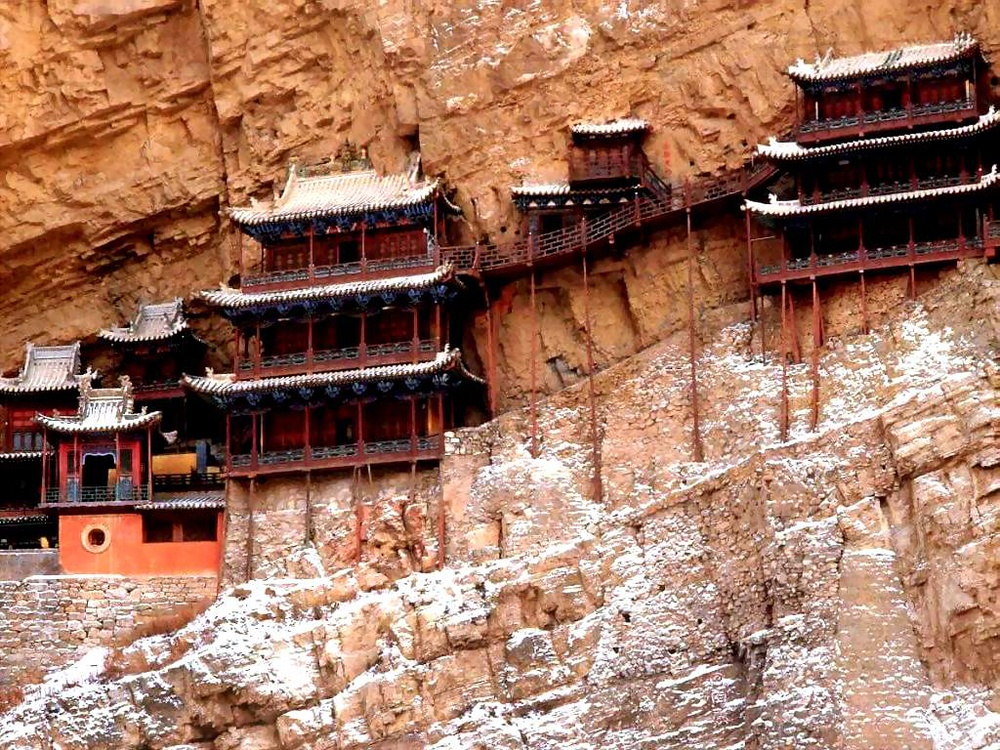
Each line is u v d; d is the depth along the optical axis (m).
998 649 86.75
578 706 95.19
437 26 115.00
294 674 99.69
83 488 111.06
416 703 97.75
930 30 106.06
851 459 93.19
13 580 108.81
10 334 123.88
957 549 88.62
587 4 113.06
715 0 109.88
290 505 109.19
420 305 111.12
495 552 103.06
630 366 105.56
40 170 121.88
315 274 112.25
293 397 110.19
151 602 108.81
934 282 99.81
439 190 111.19
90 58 120.69
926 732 85.94
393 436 110.06
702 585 95.75
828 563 90.75
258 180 119.62
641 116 111.38
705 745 91.69
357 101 117.44
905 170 102.75
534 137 112.56
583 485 103.69
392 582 105.06
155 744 99.44
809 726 87.44
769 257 105.62
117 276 123.62
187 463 116.62
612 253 109.88
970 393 91.31
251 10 118.75
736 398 101.06
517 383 111.19
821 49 107.50
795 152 102.31
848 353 99.12
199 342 120.56
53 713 100.81
